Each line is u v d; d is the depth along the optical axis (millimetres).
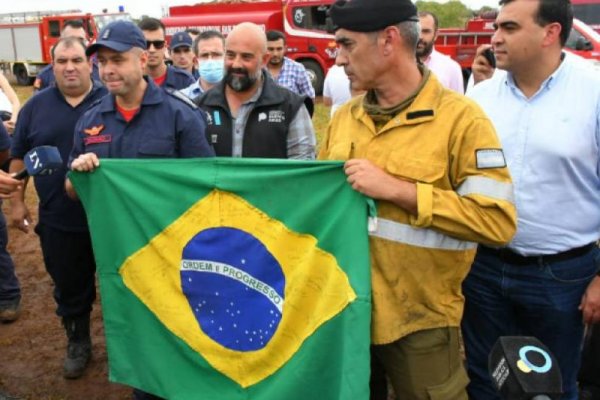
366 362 2336
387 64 2268
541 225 2688
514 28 2564
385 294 2385
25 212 4086
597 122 2580
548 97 2643
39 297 5227
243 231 2670
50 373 4047
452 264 2379
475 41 15656
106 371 4062
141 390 3070
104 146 3213
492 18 16125
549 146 2621
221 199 2689
